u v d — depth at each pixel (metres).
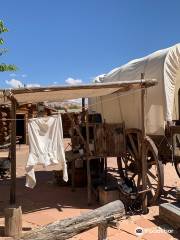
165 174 11.30
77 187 10.07
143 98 7.62
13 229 6.05
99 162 10.21
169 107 7.58
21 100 7.98
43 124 6.92
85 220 3.93
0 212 7.66
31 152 6.84
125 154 8.58
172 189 9.05
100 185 8.53
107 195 7.77
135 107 8.55
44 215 7.45
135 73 8.66
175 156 7.58
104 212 4.06
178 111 8.70
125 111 9.09
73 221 3.87
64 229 3.79
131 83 7.14
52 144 6.99
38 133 6.90
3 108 20.41
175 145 7.53
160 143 7.98
